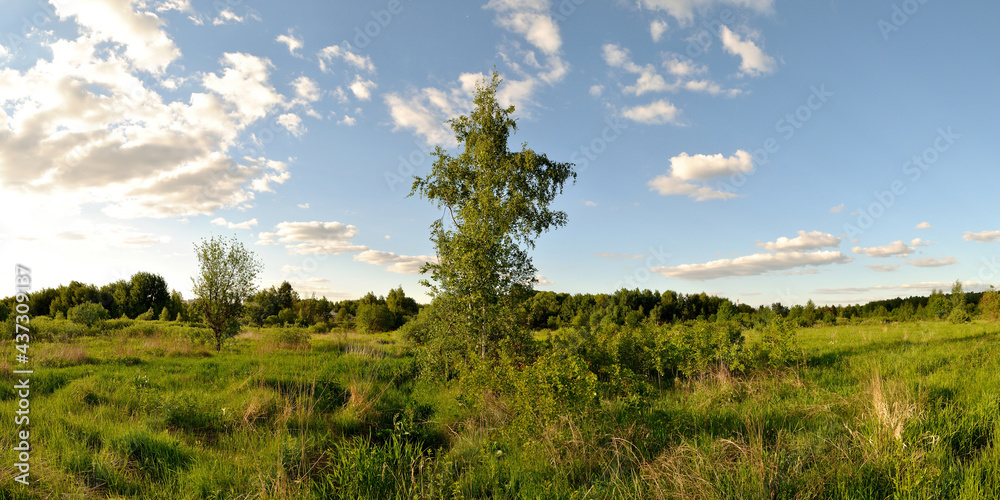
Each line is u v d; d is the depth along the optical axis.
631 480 5.15
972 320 35.69
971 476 4.31
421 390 11.38
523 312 14.14
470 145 16.48
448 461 6.09
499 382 8.19
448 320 13.26
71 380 9.89
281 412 8.30
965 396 7.20
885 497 4.19
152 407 8.10
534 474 5.52
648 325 13.62
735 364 10.92
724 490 4.43
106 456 5.60
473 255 12.66
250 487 5.26
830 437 5.76
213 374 11.62
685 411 7.59
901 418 5.49
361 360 14.55
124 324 32.69
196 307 20.23
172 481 5.37
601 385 9.35
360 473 5.34
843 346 15.98
